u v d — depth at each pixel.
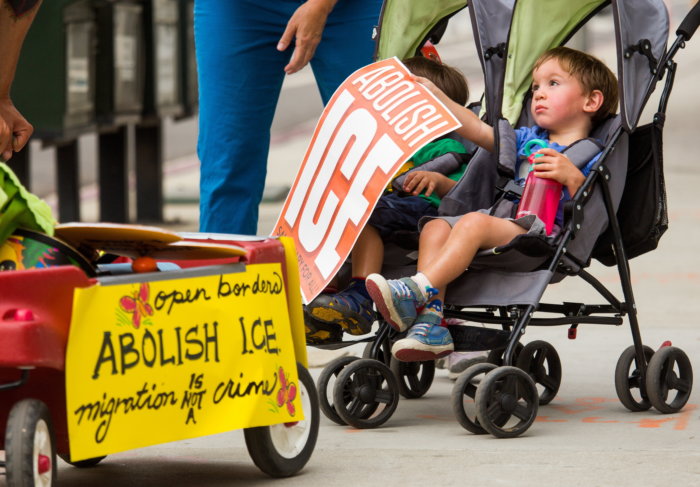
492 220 11.05
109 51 28.11
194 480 9.14
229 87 13.86
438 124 11.15
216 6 13.75
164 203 37.38
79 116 26.91
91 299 7.45
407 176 12.23
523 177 12.00
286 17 13.67
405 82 11.73
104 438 7.57
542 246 10.92
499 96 12.52
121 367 7.68
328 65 13.91
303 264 11.63
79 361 7.39
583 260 11.54
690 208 34.88
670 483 8.83
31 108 25.78
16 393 8.10
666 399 11.76
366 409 11.18
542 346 12.34
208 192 14.14
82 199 42.94
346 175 11.51
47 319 7.23
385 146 11.29
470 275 11.41
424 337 10.78
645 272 24.27
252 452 8.95
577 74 12.02
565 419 11.55
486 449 10.09
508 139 11.99
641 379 11.82
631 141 11.97
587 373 14.15
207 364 8.34
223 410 8.47
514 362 12.75
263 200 39.00
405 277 11.25
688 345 15.88
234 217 14.10
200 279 8.34
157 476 9.31
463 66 85.12
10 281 7.14
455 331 11.45
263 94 13.98
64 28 25.78
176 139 63.78
